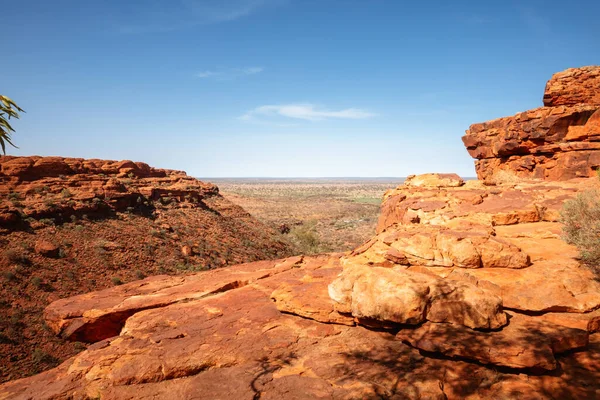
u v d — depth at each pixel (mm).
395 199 17281
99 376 6777
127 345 7688
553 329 6219
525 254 8336
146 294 11406
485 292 6805
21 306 25953
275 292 9375
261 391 5816
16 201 37219
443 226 10867
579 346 5934
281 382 6020
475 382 5590
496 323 6344
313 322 8148
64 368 7434
